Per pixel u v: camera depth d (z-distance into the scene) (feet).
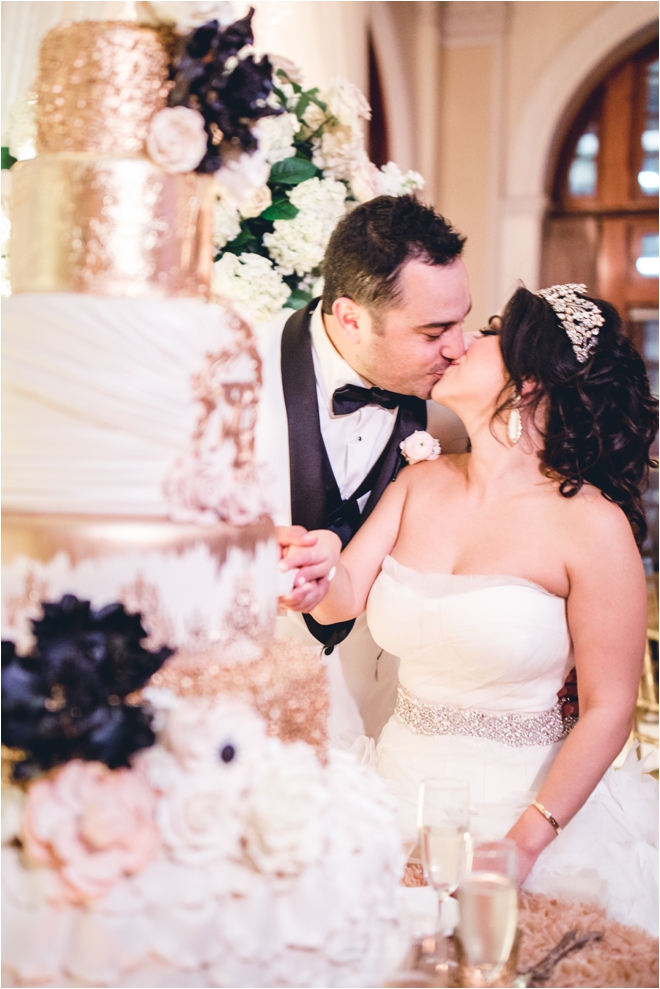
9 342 4.55
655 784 7.25
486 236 24.89
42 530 4.45
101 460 4.51
